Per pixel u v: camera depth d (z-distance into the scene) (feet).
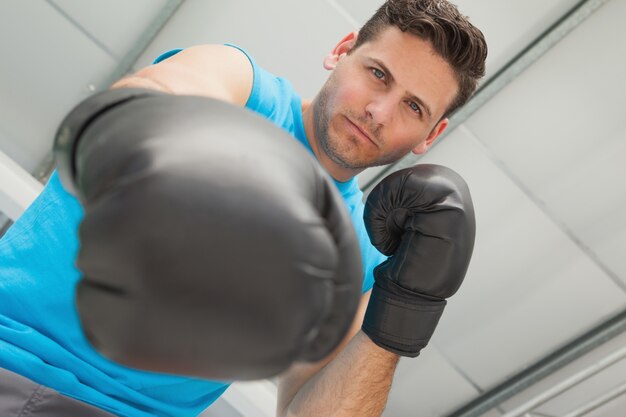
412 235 4.12
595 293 10.52
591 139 9.56
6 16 10.31
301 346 1.78
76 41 10.41
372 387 4.73
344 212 2.01
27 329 3.86
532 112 9.59
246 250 1.66
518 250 10.52
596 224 10.05
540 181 9.99
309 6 9.61
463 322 11.20
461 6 9.14
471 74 4.66
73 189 2.15
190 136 1.84
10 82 10.80
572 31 9.04
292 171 1.89
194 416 4.66
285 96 4.88
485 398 11.55
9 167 10.29
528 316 10.90
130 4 9.97
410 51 4.39
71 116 2.20
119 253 1.66
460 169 10.21
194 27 10.05
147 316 1.65
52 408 3.78
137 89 2.35
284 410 5.54
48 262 3.92
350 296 1.98
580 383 11.00
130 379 4.07
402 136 4.55
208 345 1.67
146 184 1.71
